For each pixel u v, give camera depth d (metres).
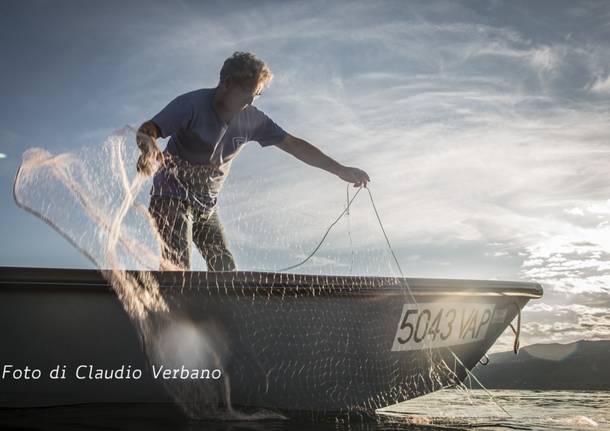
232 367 2.36
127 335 2.22
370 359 2.66
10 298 2.09
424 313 2.79
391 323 2.69
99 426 1.92
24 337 2.11
